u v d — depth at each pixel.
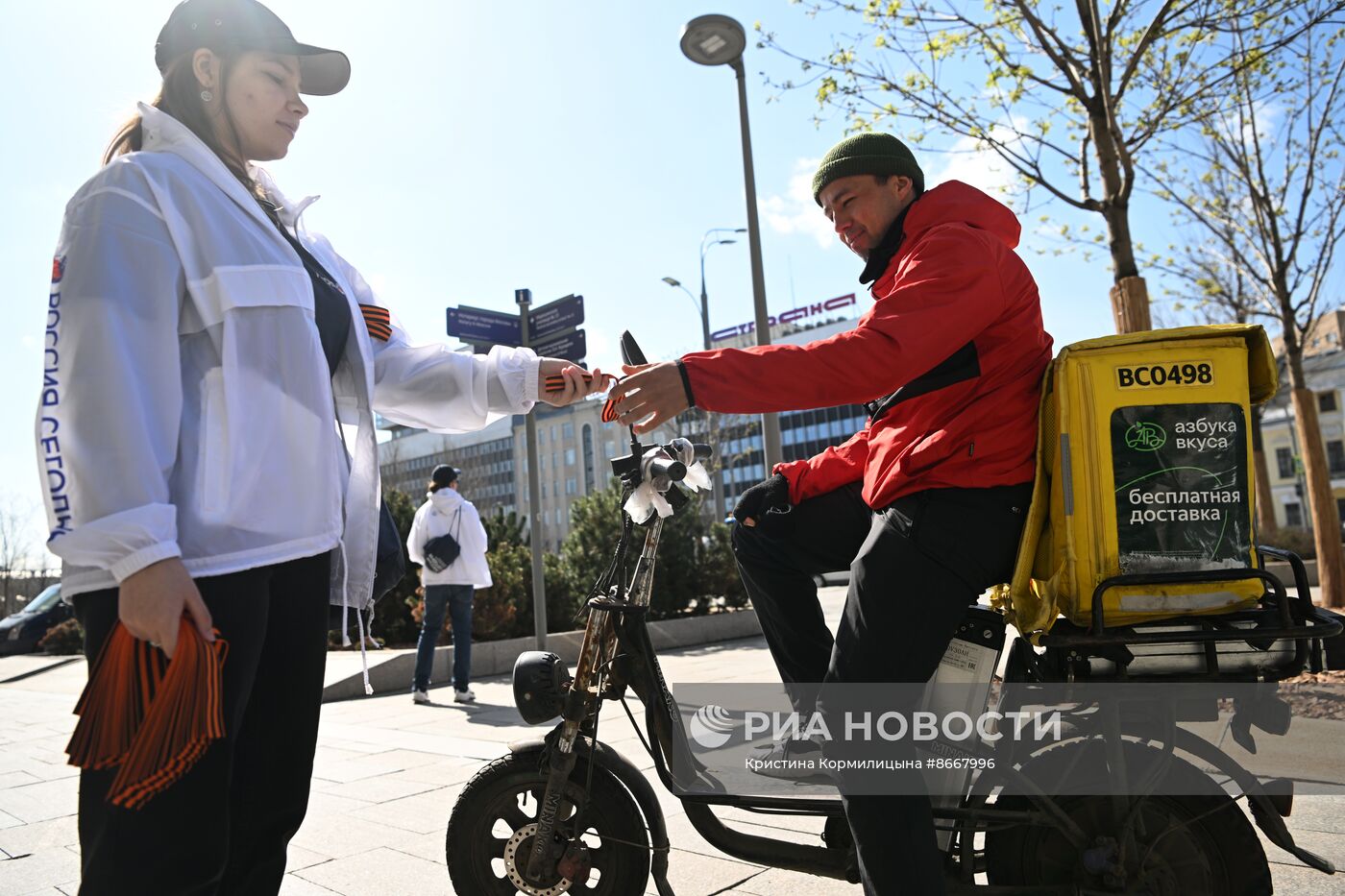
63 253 1.58
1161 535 1.90
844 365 1.86
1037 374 2.10
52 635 15.97
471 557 7.36
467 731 5.94
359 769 4.81
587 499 11.11
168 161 1.72
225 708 1.63
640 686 2.36
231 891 1.83
